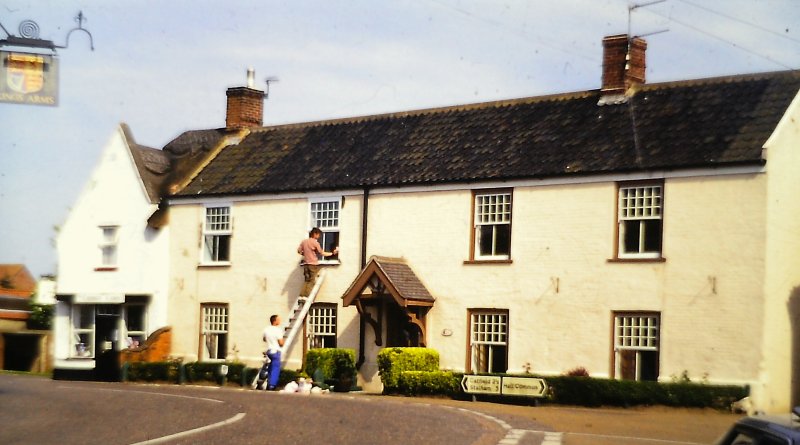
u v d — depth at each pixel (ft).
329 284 119.34
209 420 68.39
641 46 110.52
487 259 107.96
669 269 96.58
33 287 208.03
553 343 102.58
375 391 114.01
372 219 116.78
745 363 91.86
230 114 139.13
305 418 69.62
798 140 96.73
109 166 138.21
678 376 95.04
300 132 133.18
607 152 102.53
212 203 130.11
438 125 120.67
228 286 127.85
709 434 69.82
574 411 88.07
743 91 101.35
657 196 98.32
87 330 139.44
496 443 57.41
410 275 111.65
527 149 108.78
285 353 121.08
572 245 102.42
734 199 93.91
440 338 110.11
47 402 81.71
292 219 123.54
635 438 65.21
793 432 38.45
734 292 93.09
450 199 111.24
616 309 99.19
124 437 58.95
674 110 103.55
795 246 95.55
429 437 59.41
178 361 125.59
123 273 135.33
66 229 140.15
